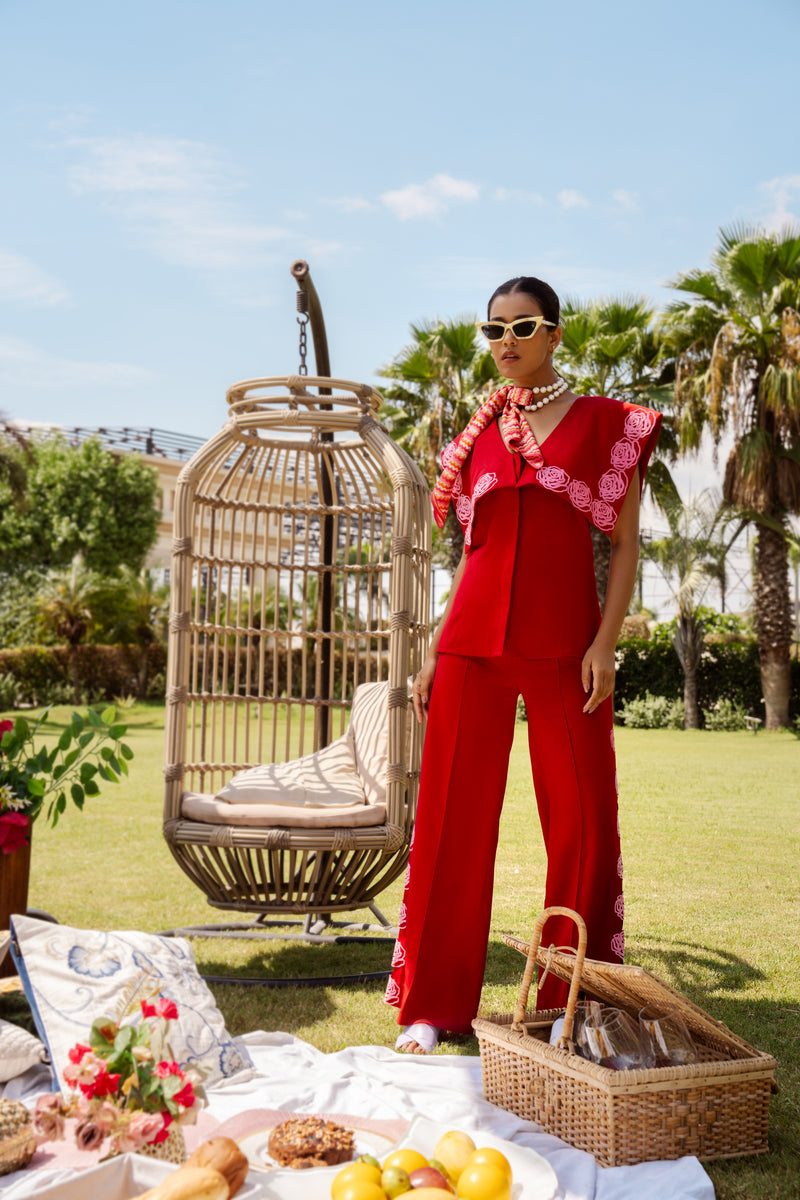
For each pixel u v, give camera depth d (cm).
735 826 597
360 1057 225
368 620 383
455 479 257
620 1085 167
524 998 198
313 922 368
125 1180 138
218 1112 190
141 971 211
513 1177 156
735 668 1714
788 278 1397
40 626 2222
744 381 1431
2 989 211
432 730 253
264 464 393
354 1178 140
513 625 240
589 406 240
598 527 235
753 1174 169
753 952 321
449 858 249
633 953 320
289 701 383
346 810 300
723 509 1588
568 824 240
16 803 234
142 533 2442
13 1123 163
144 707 2045
